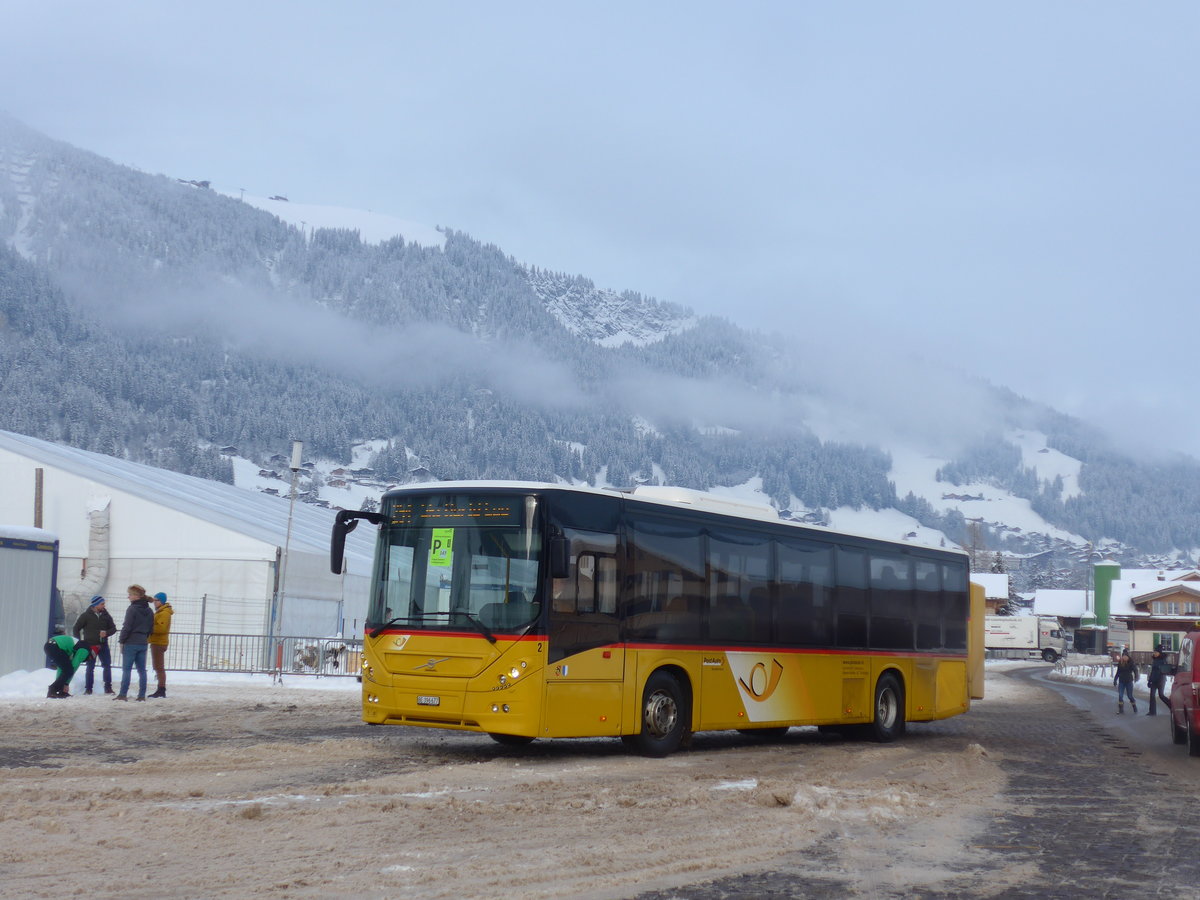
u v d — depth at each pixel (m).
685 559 16.70
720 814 10.95
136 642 22.17
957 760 17.03
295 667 35.28
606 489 16.75
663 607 16.20
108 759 13.88
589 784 12.92
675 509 16.66
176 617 42.44
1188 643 20.73
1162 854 9.69
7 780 11.92
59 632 27.48
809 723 18.84
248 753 14.70
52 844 8.74
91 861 8.21
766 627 18.12
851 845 9.61
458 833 9.58
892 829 10.50
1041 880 8.47
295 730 18.23
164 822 9.70
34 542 26.81
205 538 42.78
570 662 14.69
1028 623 114.12
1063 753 19.05
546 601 14.47
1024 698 41.22
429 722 14.66
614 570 15.51
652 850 9.09
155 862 8.23
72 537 43.88
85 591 42.94
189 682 29.69
